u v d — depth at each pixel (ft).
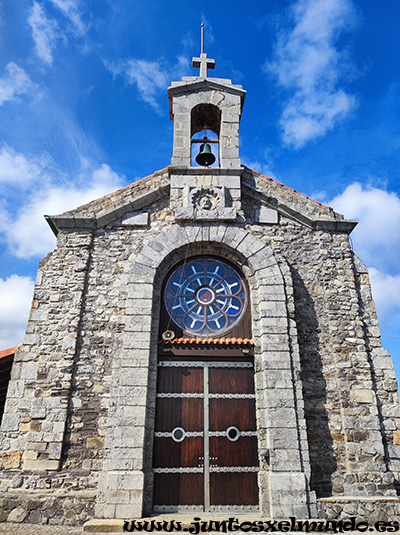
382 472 23.71
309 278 28.96
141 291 26.63
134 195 30.45
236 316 27.89
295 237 30.17
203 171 30.68
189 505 23.00
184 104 32.91
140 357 24.73
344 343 26.91
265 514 22.18
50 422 23.68
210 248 29.12
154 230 29.40
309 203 31.53
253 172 32.09
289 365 25.04
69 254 28.30
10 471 22.76
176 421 24.79
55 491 22.38
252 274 28.48
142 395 23.75
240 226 29.55
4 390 33.63
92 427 23.90
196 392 25.54
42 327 26.08
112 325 26.53
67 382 24.59
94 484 22.65
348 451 24.11
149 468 23.13
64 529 20.42
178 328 27.32
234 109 33.09
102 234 29.27
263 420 24.41
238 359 26.40
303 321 27.63
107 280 27.84
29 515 21.70
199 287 28.63
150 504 22.34
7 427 23.58
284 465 22.59
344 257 29.76
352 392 25.57
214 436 24.61
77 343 25.89
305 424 23.94
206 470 23.81
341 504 22.17
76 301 26.84
